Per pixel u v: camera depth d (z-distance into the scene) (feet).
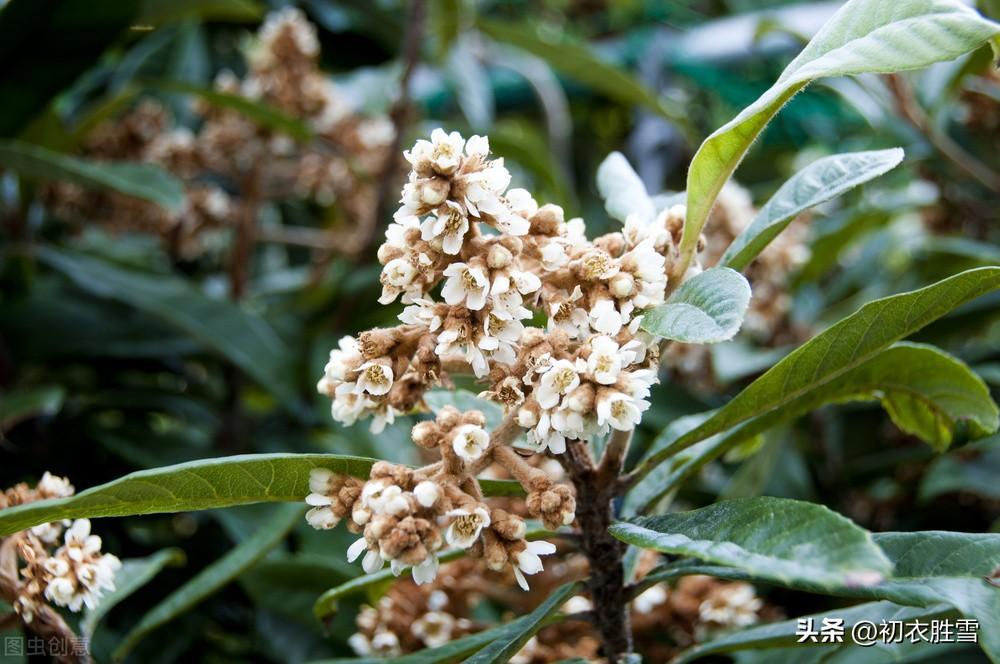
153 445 2.78
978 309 2.87
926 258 3.18
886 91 3.10
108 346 2.94
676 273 1.75
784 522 1.51
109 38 2.66
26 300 2.99
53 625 1.88
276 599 2.39
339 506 1.67
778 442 2.59
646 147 4.69
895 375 1.96
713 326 1.53
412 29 3.43
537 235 1.70
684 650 2.30
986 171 3.29
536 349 1.63
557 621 1.88
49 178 2.65
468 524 1.61
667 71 4.92
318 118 3.32
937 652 2.05
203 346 3.03
